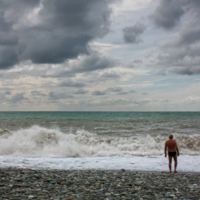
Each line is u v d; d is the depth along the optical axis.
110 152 13.96
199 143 16.12
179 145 16.31
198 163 10.84
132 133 23.48
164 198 5.42
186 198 5.45
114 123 38.00
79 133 19.19
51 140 16.61
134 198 5.36
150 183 6.87
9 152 13.09
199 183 7.00
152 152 14.24
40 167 9.41
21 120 44.84
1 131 18.97
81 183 6.63
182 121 45.00
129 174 8.16
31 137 16.41
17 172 7.77
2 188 5.77
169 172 8.88
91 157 12.42
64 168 9.32
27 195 5.29
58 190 5.83
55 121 42.53
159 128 28.45
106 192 5.79
